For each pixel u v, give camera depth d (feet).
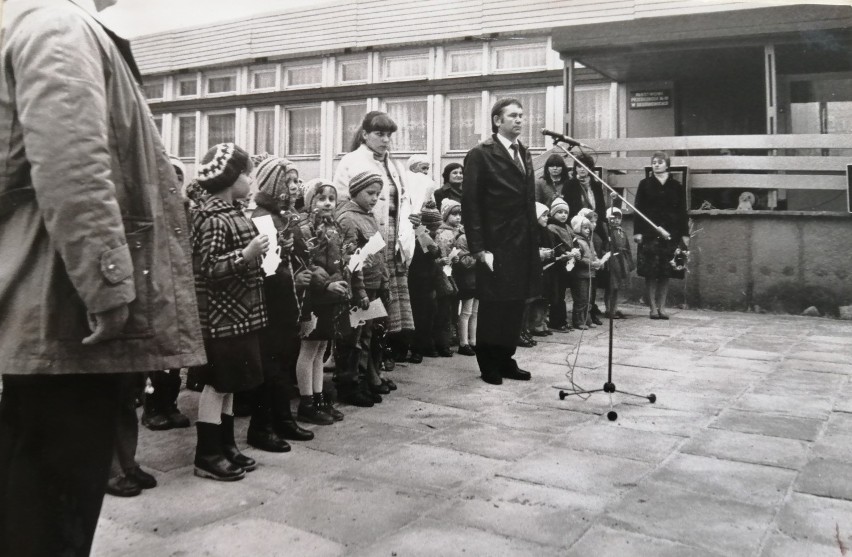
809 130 38.81
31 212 5.42
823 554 7.64
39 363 5.26
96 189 5.13
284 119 52.70
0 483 5.40
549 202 25.39
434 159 47.60
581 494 9.48
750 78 39.50
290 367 12.04
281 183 11.91
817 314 29.73
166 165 6.20
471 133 46.83
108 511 8.82
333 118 50.72
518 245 16.63
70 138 5.05
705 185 31.94
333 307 12.86
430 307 18.78
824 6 29.99
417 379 17.12
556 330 25.38
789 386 16.38
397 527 8.36
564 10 42.68
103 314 5.24
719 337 23.91
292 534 8.13
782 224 30.27
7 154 5.37
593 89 42.80
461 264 20.15
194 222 10.15
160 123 57.06
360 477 10.18
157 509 8.91
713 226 31.40
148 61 57.00
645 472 10.41
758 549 7.77
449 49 46.93
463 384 16.60
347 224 14.14
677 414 13.87
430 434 12.44
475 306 21.36
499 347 16.80
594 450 11.51
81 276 5.12
